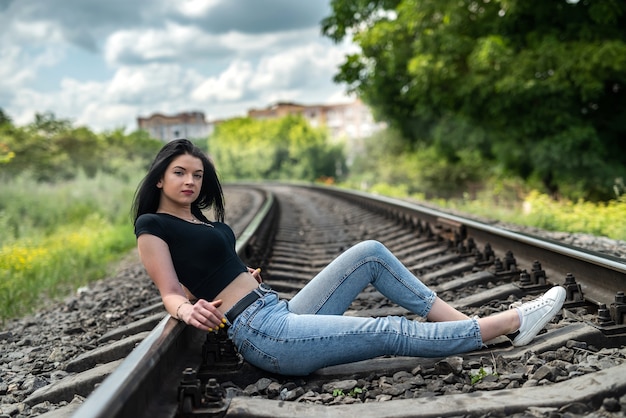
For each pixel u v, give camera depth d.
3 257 7.51
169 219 2.87
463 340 2.83
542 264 4.59
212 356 2.96
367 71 21.53
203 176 3.14
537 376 2.59
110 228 12.88
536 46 15.81
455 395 2.43
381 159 46.84
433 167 34.47
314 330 2.73
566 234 7.52
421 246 6.75
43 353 4.06
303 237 9.41
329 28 22.64
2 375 3.61
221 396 2.43
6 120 27.66
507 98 15.91
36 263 7.82
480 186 34.00
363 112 124.12
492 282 4.71
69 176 28.41
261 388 2.77
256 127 78.06
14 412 2.86
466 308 4.06
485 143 20.31
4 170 19.88
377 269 3.10
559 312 3.55
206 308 2.59
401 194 21.75
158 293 5.65
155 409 2.21
